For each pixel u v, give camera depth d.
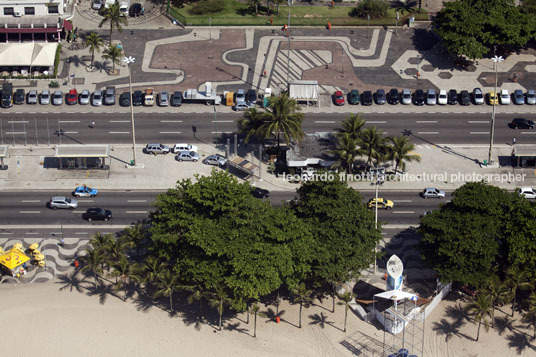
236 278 159.50
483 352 162.38
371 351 162.12
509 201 171.38
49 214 195.38
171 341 164.25
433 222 168.75
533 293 161.75
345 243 166.25
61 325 167.75
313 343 164.12
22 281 178.12
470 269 166.12
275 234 162.00
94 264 167.62
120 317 169.38
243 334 166.00
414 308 168.00
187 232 163.38
